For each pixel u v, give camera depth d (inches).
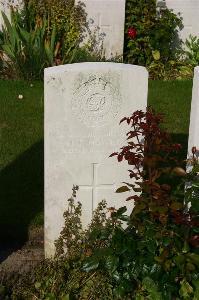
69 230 180.7
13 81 327.0
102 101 176.1
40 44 332.8
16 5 351.6
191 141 182.7
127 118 167.0
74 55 337.1
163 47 358.3
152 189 158.1
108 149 181.0
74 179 183.2
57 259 175.8
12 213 212.1
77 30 350.0
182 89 325.4
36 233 203.6
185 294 152.4
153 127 162.9
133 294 160.7
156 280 152.9
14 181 231.5
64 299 157.8
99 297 162.4
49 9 345.7
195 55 364.5
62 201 185.2
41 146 258.8
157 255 154.8
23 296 163.9
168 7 368.5
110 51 362.3
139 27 356.8
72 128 177.3
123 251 154.9
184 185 186.5
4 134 268.2
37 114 289.3
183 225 155.8
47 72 172.1
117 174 184.2
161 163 241.4
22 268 182.1
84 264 160.1
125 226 186.9
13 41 334.6
